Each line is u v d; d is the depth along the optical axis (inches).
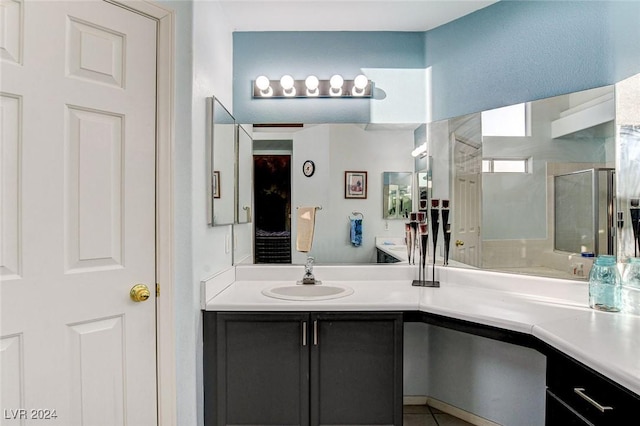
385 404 69.7
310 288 85.7
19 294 47.4
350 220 94.9
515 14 79.6
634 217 65.2
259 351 69.5
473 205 85.9
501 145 82.0
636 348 45.9
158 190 60.6
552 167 75.9
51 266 50.0
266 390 69.6
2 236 46.5
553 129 75.4
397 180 94.8
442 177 90.9
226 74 88.0
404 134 94.2
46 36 49.6
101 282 54.4
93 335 53.7
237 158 93.7
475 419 84.7
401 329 69.7
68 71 51.5
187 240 63.8
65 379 51.0
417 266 92.5
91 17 53.6
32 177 48.4
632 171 65.4
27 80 48.0
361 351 69.7
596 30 69.5
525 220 79.4
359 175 95.3
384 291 80.0
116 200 56.2
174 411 61.4
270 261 93.2
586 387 44.8
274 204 93.9
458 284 86.5
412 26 91.7
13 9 47.3
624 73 66.1
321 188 95.0
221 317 69.2
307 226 93.9
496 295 76.5
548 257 76.7
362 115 94.6
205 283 69.1
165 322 60.7
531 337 56.9
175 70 62.7
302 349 69.5
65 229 51.2
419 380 94.3
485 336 61.7
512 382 78.7
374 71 94.6
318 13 85.7
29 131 48.2
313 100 94.7
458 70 88.3
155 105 60.4
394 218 94.9
